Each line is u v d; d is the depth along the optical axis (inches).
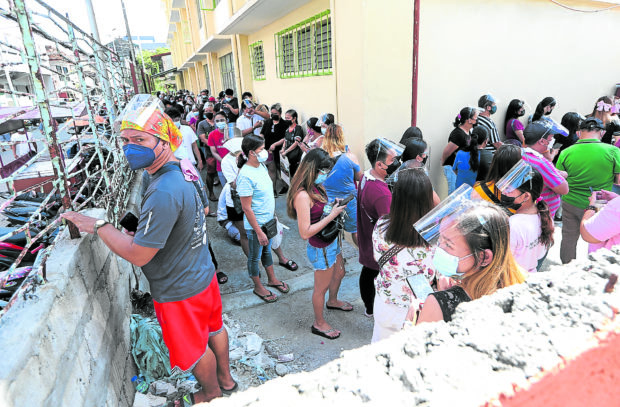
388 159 104.3
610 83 274.2
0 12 57.7
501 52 212.1
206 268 81.9
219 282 158.9
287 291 150.4
